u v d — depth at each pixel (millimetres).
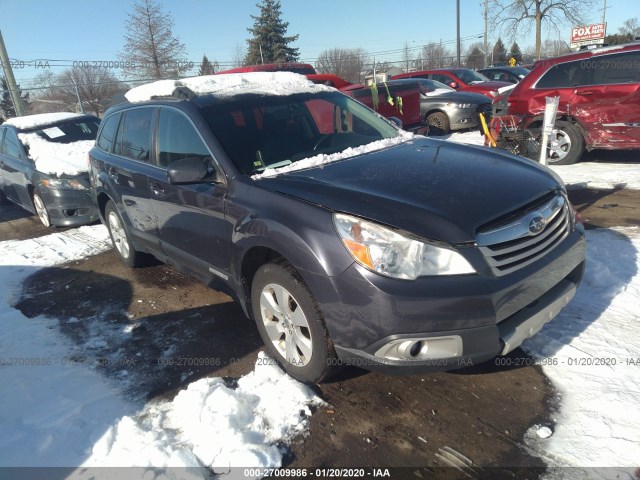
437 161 3281
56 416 2932
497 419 2621
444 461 2393
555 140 7898
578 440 2430
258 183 3113
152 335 3828
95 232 6871
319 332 2703
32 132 8234
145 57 20859
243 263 3176
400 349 2436
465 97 11648
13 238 7273
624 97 7035
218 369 3287
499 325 2545
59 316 4328
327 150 3703
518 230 2604
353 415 2734
